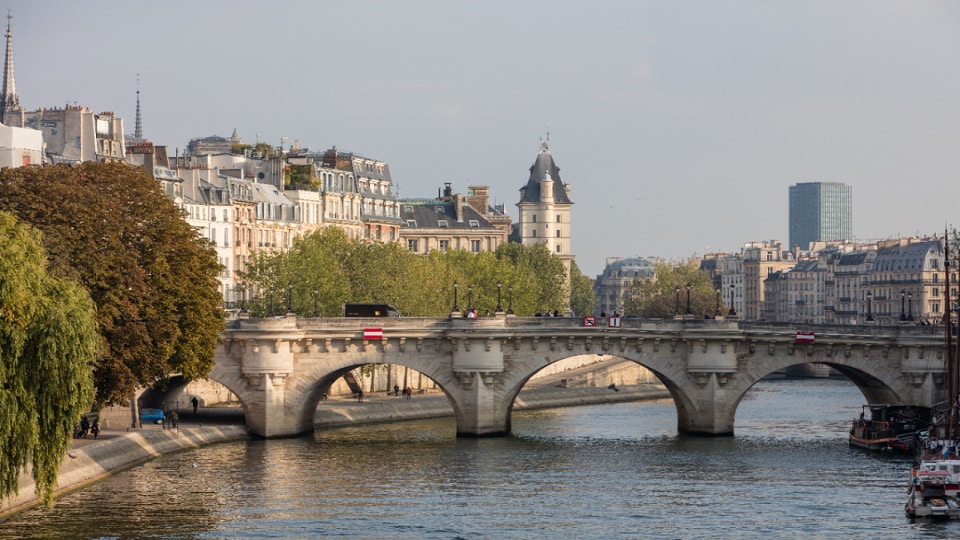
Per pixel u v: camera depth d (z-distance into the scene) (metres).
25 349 126.94
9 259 126.12
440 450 191.88
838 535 138.38
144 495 154.50
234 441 199.62
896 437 191.38
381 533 138.75
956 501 146.25
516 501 154.62
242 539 135.38
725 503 153.62
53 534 135.00
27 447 126.94
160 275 176.25
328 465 177.38
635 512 148.75
